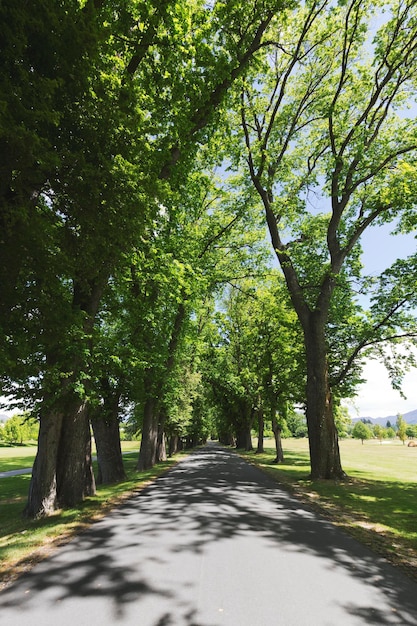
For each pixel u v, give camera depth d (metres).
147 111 11.50
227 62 12.13
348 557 5.61
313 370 16.77
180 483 13.89
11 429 88.25
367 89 18.53
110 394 16.28
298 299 17.88
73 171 6.14
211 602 3.96
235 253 23.06
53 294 7.05
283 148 19.55
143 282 14.05
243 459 29.38
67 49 5.86
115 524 7.40
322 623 3.57
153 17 9.55
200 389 45.97
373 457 32.41
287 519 8.04
